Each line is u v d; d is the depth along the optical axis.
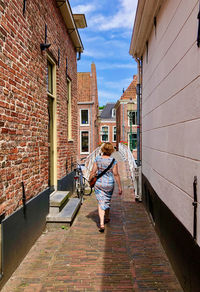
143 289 2.58
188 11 2.37
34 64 3.93
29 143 3.65
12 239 2.92
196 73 2.14
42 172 4.29
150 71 4.77
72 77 7.70
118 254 3.40
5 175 2.82
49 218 4.40
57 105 5.71
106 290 2.57
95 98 25.44
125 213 5.42
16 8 3.21
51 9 5.11
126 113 26.66
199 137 2.08
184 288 2.47
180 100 2.66
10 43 3.01
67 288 2.61
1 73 2.76
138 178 6.54
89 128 24.59
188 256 2.34
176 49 2.82
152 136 4.56
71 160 7.37
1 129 2.74
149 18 4.39
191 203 2.29
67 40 6.89
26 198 3.50
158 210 3.95
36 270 2.98
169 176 3.18
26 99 3.55
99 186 4.37
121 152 22.09
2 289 2.60
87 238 3.97
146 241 3.85
